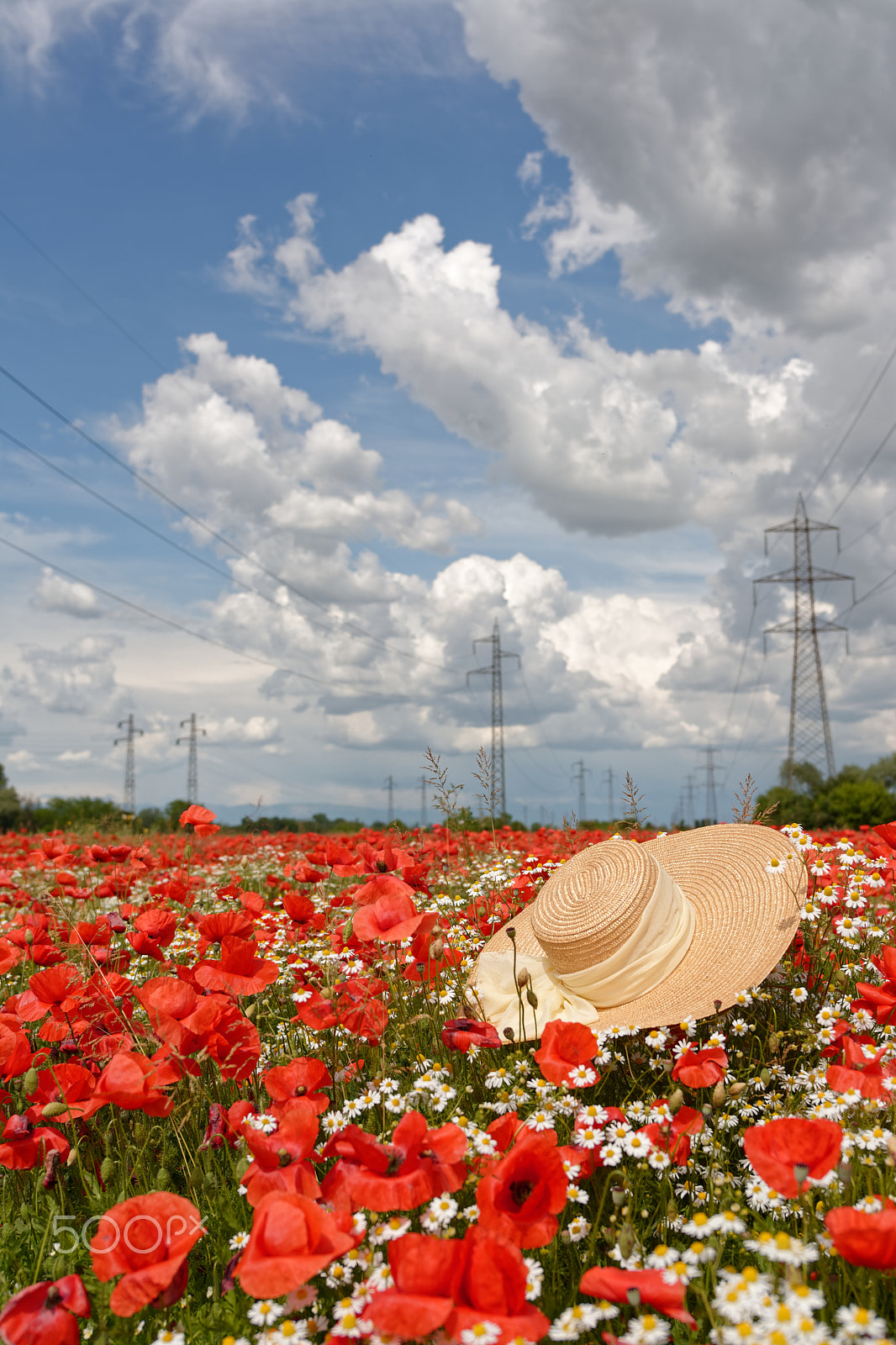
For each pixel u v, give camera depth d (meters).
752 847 1.35
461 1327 0.68
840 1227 0.70
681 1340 0.79
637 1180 0.93
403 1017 1.27
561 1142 1.01
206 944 1.26
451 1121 0.98
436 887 1.93
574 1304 0.83
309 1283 0.86
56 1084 1.07
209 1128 1.02
